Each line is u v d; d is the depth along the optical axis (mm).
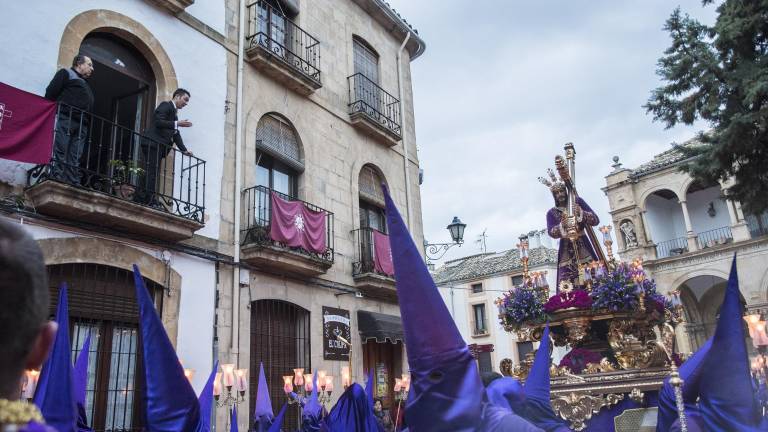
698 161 13086
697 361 4336
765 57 11883
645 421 5723
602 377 6105
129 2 9797
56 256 7863
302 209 11680
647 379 5883
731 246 29453
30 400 4855
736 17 12234
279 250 10812
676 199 34781
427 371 2205
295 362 11633
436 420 2156
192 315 9555
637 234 32938
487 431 2088
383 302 14219
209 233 10227
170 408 3203
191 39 10797
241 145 11289
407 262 2320
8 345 1188
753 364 5910
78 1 9023
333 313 12555
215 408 9242
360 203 14914
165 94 10086
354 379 12719
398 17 17391
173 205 9648
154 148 9375
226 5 11734
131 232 8828
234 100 11414
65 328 3441
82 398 4770
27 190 7688
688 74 12789
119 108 10312
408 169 16562
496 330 41062
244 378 7938
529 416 3803
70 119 7918
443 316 2248
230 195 10852
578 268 7570
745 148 12109
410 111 17750
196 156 10383
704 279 31922
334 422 5074
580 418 6008
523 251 7773
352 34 15727
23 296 1212
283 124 12758
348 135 14555
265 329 11133
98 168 8328
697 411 4035
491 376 3234
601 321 7027
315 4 14508
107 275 8508
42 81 8352
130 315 8719
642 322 7000
